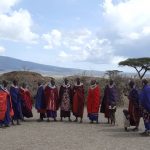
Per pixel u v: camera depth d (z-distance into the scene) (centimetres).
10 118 1811
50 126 1841
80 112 2011
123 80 3067
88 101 2005
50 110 2012
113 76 3128
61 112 2055
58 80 3234
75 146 1362
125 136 1575
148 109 1580
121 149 1323
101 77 3162
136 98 1688
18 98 1895
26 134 1605
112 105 1914
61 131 1691
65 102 2044
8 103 1803
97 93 1994
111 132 1677
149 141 1470
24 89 2000
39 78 3512
